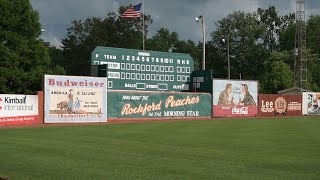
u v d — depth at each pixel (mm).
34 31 48562
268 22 115875
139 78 42406
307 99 54875
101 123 35812
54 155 14453
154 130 26953
